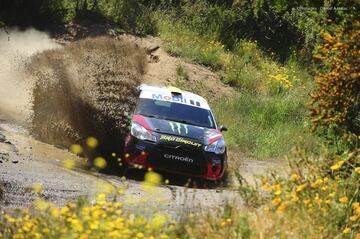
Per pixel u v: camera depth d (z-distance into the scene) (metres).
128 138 40.22
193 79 79.69
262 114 69.31
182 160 39.47
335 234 18.61
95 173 35.91
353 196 20.14
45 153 39.31
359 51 26.58
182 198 29.84
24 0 81.12
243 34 103.00
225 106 71.75
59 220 14.86
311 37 96.69
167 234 15.87
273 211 18.73
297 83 87.69
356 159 24.23
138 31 90.31
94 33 83.94
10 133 44.41
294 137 58.28
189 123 42.62
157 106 43.31
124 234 13.93
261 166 49.44
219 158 40.41
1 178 28.17
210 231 16.84
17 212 16.47
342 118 27.78
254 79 84.62
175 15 101.81
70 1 89.88
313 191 20.17
